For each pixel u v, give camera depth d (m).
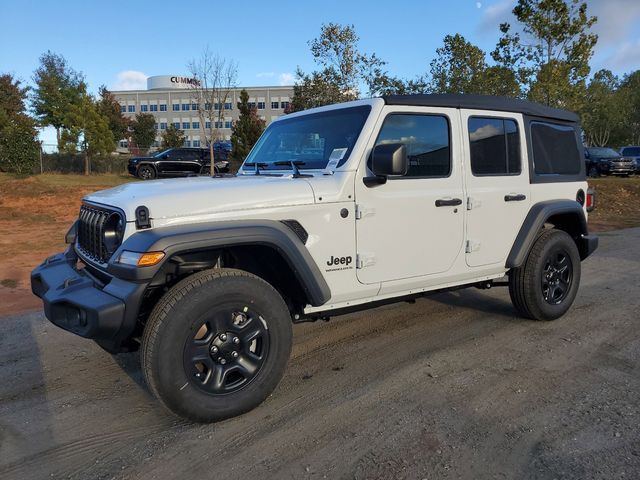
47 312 3.24
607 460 2.81
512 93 16.20
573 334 4.79
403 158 3.45
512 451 2.91
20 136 23.81
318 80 18.75
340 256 3.66
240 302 3.20
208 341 3.13
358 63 18.58
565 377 3.86
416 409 3.41
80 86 36.16
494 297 6.11
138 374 4.05
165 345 2.98
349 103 4.07
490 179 4.47
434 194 4.07
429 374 3.96
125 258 2.96
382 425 3.21
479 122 4.43
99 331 2.91
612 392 3.60
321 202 3.55
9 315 5.61
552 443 2.98
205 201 3.20
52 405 3.57
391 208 3.86
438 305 5.81
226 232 3.11
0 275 7.57
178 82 75.38
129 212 3.05
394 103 3.90
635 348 4.42
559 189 5.12
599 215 15.05
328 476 2.72
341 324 5.21
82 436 3.17
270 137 4.67
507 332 4.88
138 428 3.26
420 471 2.75
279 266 3.55
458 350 4.45
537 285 4.89
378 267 3.85
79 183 21.75
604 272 7.38
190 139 87.19
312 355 4.41
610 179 23.61
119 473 2.79
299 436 3.11
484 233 4.46
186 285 3.09
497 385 3.75
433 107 4.11
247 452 2.96
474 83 16.59
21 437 3.17
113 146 30.42
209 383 3.17
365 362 4.23
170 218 3.09
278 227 3.32
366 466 2.80
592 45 15.52
